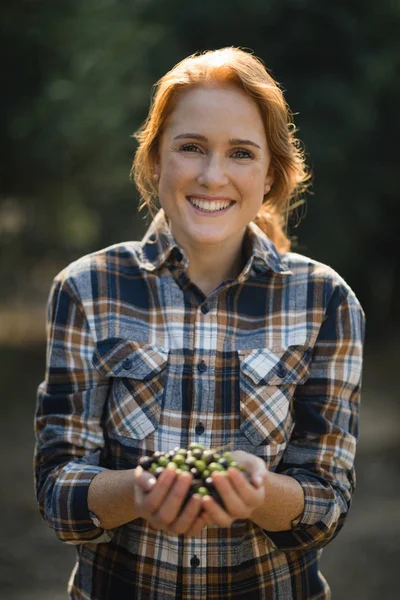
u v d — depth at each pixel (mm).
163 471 2426
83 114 15695
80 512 2719
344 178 15547
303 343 2912
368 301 18047
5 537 7980
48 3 16359
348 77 14391
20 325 23891
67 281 2934
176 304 2904
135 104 15289
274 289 2957
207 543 2793
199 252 2932
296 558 2916
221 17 14211
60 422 2875
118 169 16984
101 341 2879
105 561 2873
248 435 2830
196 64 2834
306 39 14102
